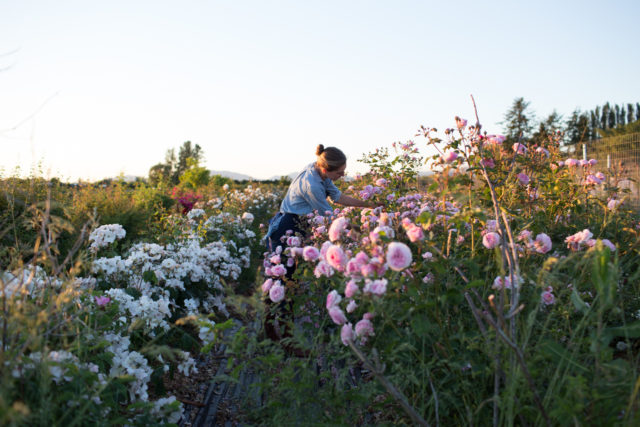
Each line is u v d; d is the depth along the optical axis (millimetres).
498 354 1625
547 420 1346
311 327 2584
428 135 2725
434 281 1969
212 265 4223
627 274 2482
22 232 3334
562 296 2051
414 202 3623
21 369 1460
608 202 3348
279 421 1816
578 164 3744
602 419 1344
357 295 1841
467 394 1712
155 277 3152
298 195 3314
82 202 6410
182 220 5363
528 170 3275
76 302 2139
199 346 2912
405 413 1857
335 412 1862
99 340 2031
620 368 1391
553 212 3289
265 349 2076
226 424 2254
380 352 1970
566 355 1551
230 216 6469
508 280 1915
